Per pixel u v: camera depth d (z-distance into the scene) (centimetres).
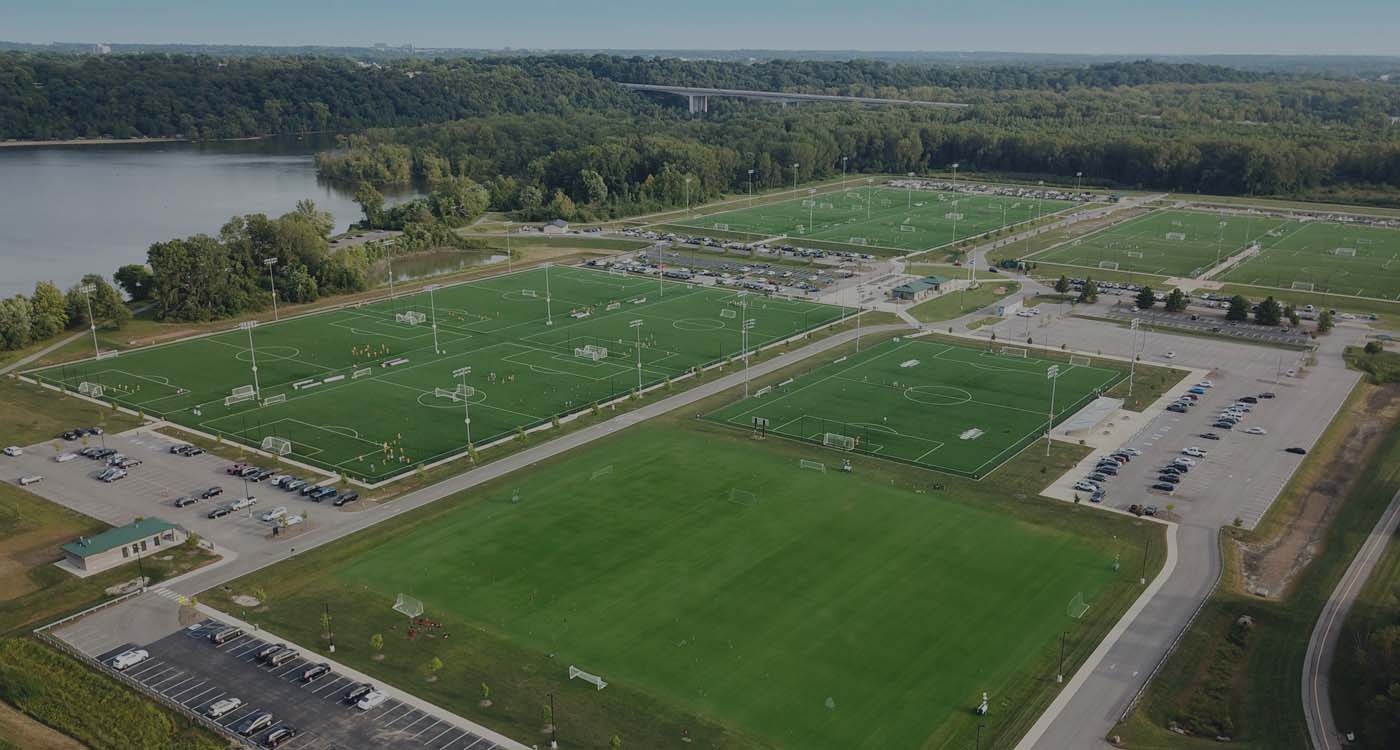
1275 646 10969
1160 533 13738
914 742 9494
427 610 11819
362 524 14050
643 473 15750
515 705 10044
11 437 17150
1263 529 13925
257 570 12800
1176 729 9688
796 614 11700
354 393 19662
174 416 18312
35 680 10112
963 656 10875
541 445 16962
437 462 16250
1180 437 17288
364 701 9975
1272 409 18712
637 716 9862
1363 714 9762
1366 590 12169
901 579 12494
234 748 9319
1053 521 14088
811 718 9838
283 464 16162
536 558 13038
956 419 18188
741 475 15650
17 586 12400
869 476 15638
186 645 11112
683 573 12625
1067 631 11319
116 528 13625
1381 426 17950
